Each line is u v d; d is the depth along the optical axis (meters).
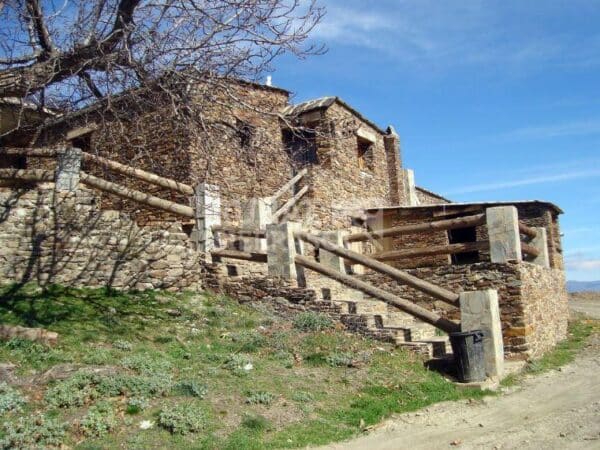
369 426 6.48
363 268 13.98
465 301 8.90
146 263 10.56
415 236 15.98
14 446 5.12
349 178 15.92
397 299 9.52
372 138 17.69
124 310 9.34
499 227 10.26
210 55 8.17
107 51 8.17
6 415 5.65
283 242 10.59
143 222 12.70
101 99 8.57
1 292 8.88
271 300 10.47
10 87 7.98
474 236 17.91
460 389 8.02
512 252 10.09
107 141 11.05
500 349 8.87
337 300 10.57
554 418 6.63
